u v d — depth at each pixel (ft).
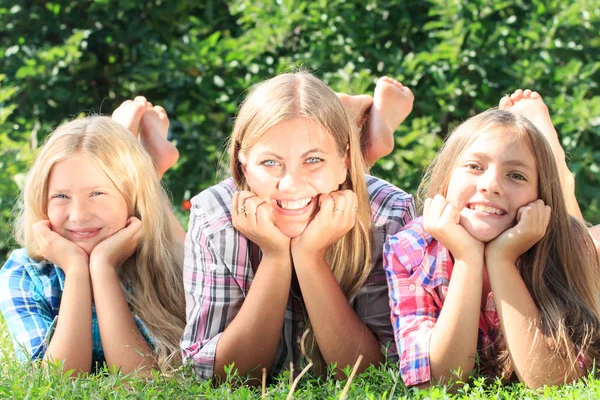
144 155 11.14
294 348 10.44
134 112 13.64
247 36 20.36
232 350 9.53
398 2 20.25
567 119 19.30
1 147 19.19
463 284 9.13
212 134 20.38
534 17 20.07
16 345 10.40
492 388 9.16
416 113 20.51
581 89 19.62
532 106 13.50
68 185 10.37
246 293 10.08
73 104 21.90
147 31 21.70
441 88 19.56
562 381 9.07
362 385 8.94
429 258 9.82
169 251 11.44
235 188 10.43
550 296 9.61
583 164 19.38
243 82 19.98
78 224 10.37
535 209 9.32
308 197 9.49
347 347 9.60
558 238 9.84
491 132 9.64
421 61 19.92
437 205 9.41
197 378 9.61
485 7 19.89
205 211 10.33
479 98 20.13
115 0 21.38
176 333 10.72
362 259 10.20
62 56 20.54
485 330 9.90
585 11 20.07
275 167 9.43
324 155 9.46
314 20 20.10
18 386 8.25
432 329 9.25
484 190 9.41
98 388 8.65
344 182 10.09
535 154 9.66
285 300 9.63
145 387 8.71
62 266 10.32
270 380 10.01
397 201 10.75
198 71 20.26
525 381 9.02
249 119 9.62
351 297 10.27
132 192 10.85
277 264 9.55
